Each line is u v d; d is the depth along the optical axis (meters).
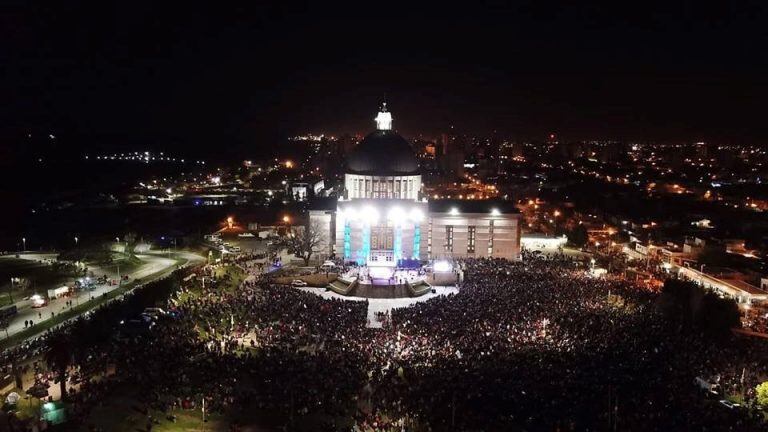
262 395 92.19
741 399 95.50
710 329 130.12
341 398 91.81
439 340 111.25
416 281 169.12
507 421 83.56
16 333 124.06
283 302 136.50
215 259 196.88
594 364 101.94
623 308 134.88
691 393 94.25
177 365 101.81
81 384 97.44
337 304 138.88
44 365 103.50
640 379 97.25
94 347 110.31
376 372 99.38
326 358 104.31
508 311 128.25
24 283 157.88
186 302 139.88
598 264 192.12
